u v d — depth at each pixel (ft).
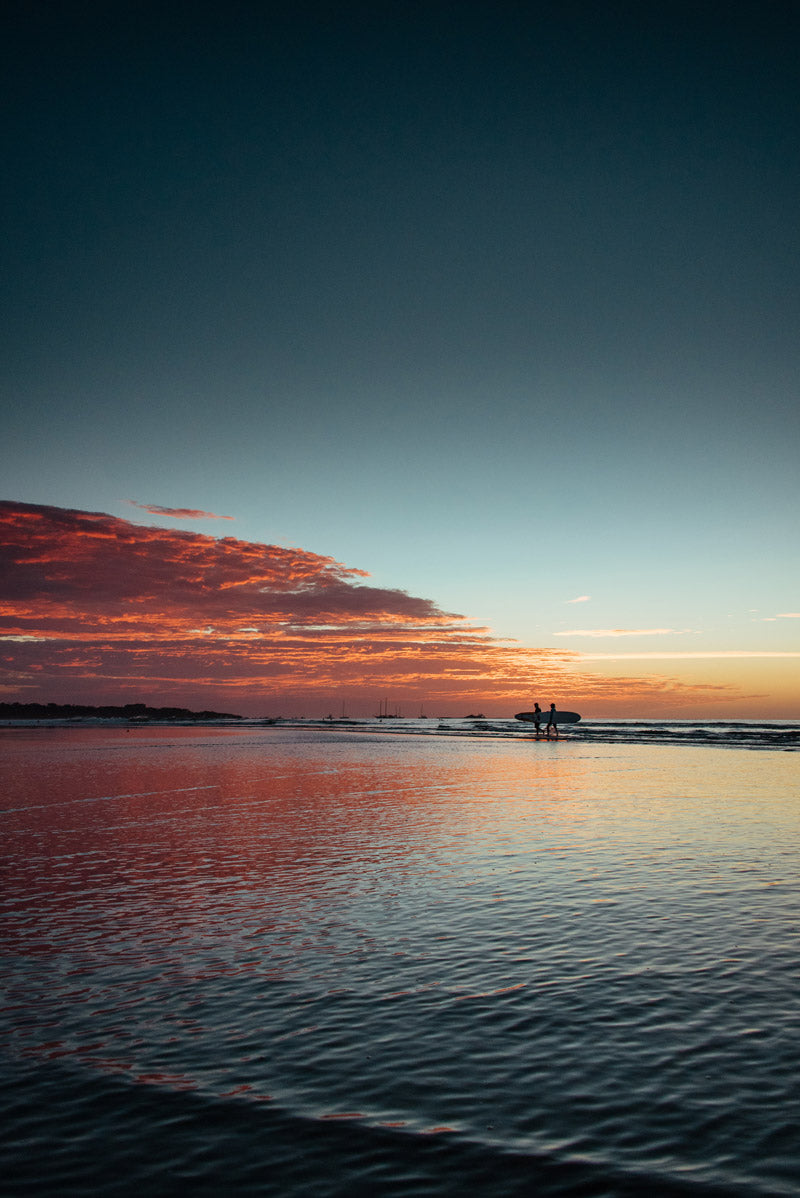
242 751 146.41
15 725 440.86
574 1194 12.96
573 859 39.78
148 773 94.32
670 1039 18.58
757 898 31.27
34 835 48.98
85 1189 13.42
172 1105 16.06
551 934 27.02
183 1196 13.16
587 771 92.07
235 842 46.11
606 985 22.16
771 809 56.65
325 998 21.54
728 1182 13.12
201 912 30.58
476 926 28.17
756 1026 19.17
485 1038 18.85
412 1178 13.53
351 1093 16.40
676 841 44.21
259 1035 19.24
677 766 97.60
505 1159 13.99
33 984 22.88
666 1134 14.61
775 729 274.16
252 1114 15.67
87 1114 15.78
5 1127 15.39
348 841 46.03
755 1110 15.33
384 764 108.88
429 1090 16.44
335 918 29.48
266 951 25.66
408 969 23.76
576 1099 15.97
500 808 59.82
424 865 38.88
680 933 26.86
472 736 227.81
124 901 32.42
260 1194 13.17
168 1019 20.27
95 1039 19.13
